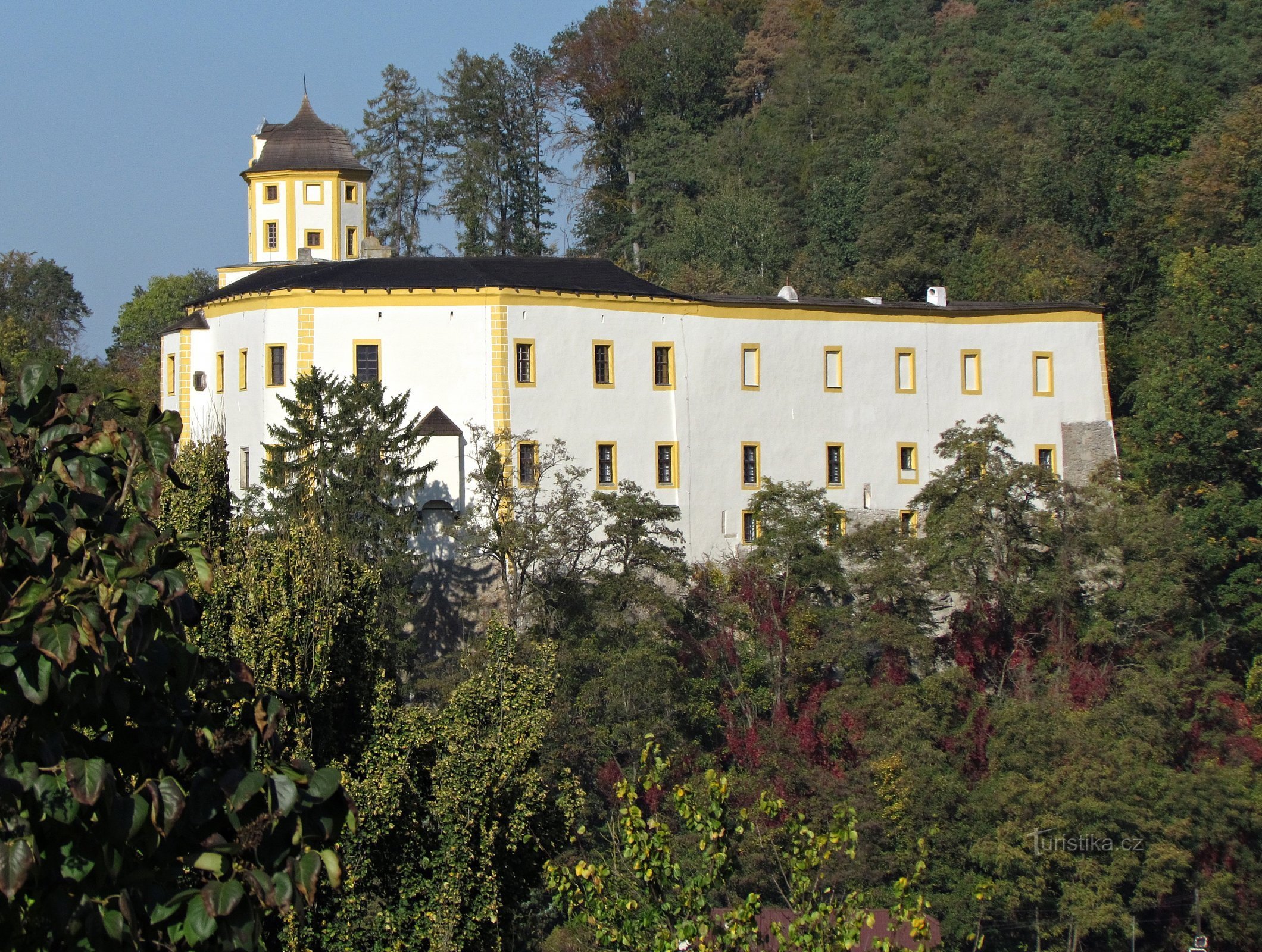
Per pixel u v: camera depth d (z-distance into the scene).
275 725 19.17
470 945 35.00
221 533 43.81
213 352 75.81
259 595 35.44
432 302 70.50
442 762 34.94
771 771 58.53
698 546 75.31
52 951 17.08
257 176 89.31
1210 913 54.28
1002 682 68.50
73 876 17.00
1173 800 54.91
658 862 26.38
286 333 70.62
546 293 71.44
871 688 64.31
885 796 56.84
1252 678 65.50
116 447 18.80
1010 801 55.28
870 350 80.38
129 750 18.52
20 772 16.66
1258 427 78.31
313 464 64.69
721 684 66.19
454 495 69.56
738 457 76.69
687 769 60.34
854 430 79.88
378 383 67.06
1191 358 81.81
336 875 17.95
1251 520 72.81
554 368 71.62
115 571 17.30
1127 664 67.56
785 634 68.06
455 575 68.25
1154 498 76.50
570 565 67.69
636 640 64.31
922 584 72.31
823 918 26.11
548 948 40.22
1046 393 84.50
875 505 80.31
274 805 17.83
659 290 76.25
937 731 61.03
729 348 76.62
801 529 71.50
